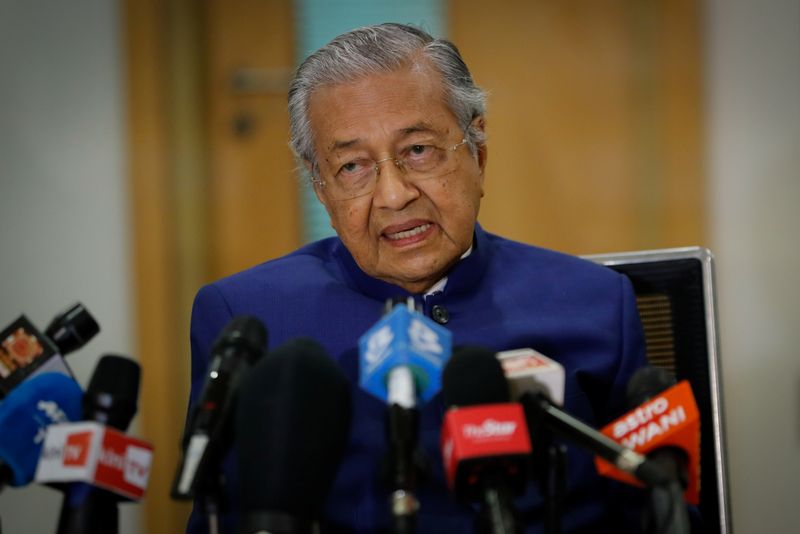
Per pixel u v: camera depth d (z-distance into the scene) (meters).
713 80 7.27
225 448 2.55
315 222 7.41
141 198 7.25
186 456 2.44
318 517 2.38
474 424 2.40
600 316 3.92
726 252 7.29
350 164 3.65
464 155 3.68
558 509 2.67
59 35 7.18
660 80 7.33
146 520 7.18
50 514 6.84
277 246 7.40
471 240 3.84
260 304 3.91
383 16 7.35
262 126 7.37
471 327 3.84
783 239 7.23
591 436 2.52
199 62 7.31
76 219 7.19
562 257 4.11
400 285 3.86
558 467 2.65
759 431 7.21
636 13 7.32
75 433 2.59
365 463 3.57
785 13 7.17
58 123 7.18
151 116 7.26
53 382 2.86
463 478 2.41
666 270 4.16
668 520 2.38
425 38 3.67
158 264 7.27
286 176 7.38
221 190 7.36
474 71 7.41
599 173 7.41
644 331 4.13
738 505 7.21
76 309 3.06
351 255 3.96
